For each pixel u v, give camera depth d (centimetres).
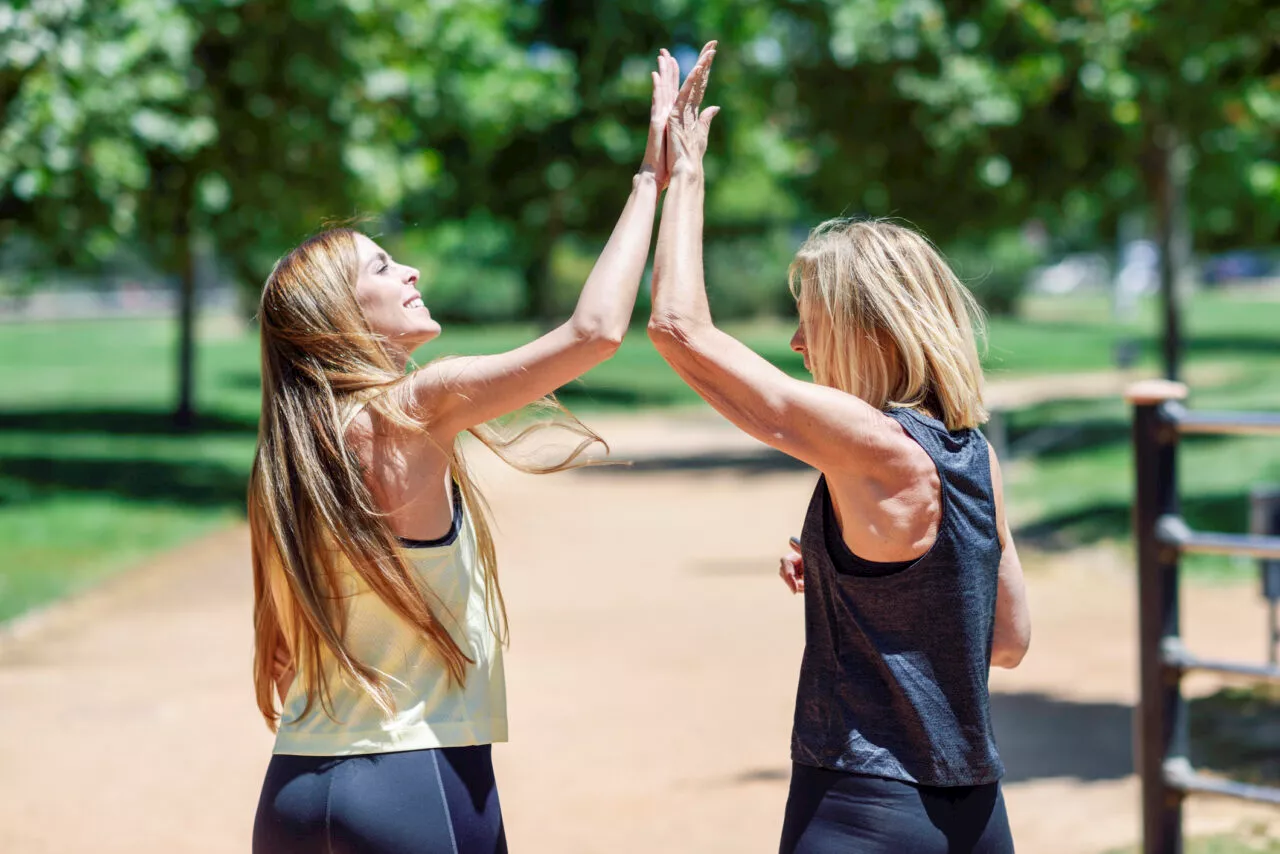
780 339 7212
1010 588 406
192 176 2519
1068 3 2494
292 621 407
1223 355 5378
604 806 861
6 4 1944
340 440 393
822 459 375
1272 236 4112
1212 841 767
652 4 4378
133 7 2077
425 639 394
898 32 2617
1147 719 682
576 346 385
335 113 2516
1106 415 3525
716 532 2081
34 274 2731
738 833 808
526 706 1111
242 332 7850
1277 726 1005
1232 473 2194
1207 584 1526
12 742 1029
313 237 422
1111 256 10056
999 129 2622
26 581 1683
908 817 368
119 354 6538
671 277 386
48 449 3141
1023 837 790
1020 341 6881
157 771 956
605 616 1470
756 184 7031
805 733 383
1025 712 1072
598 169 4538
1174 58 2362
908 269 394
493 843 398
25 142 1973
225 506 2430
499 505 2411
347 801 385
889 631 374
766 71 3027
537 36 4428
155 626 1456
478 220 4912
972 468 382
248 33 2419
